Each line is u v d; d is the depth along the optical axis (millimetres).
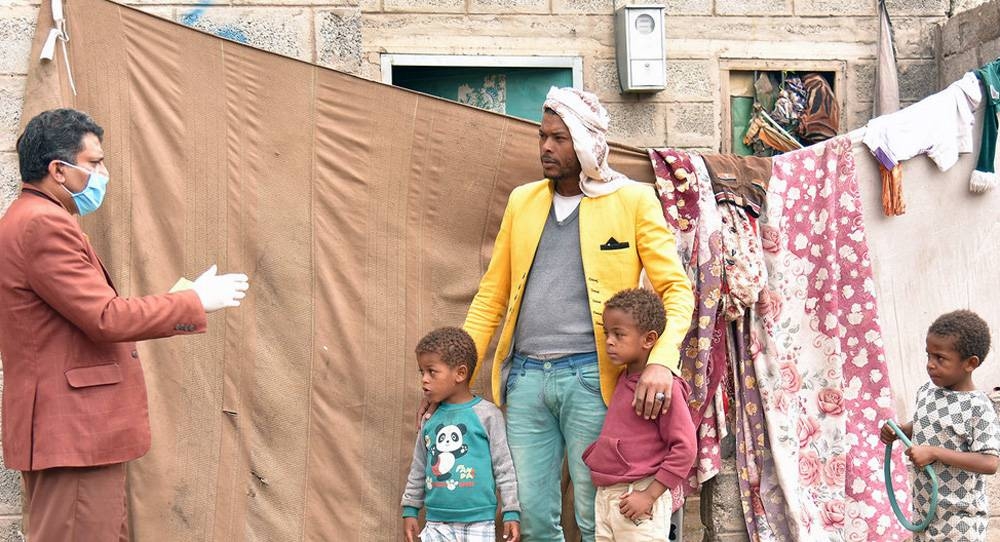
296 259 4277
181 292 3449
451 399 3922
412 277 4320
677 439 3559
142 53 4207
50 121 3375
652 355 3594
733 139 6254
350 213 4297
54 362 3346
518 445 3883
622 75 5977
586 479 3816
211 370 4242
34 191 3398
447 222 4344
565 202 3906
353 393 4301
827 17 6250
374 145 4301
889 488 4012
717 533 4301
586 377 3768
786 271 4410
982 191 4633
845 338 4453
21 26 4176
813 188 4457
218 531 4223
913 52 6289
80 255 3340
